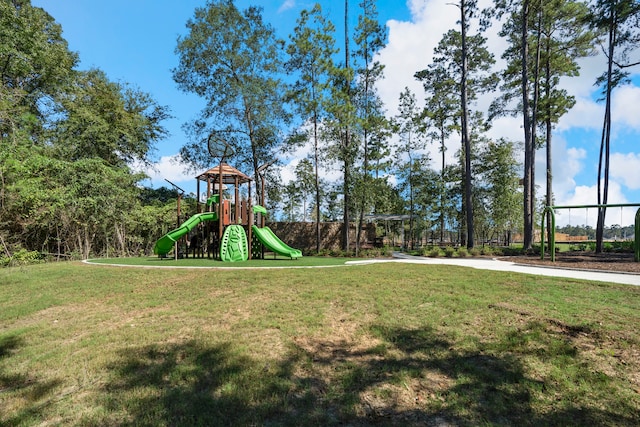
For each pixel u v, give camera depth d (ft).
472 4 59.00
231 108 68.74
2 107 31.55
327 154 61.11
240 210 47.19
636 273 26.96
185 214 72.54
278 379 10.66
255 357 12.37
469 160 60.03
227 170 49.24
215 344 13.52
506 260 41.70
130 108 77.41
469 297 19.27
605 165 54.24
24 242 46.32
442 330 14.78
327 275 27.02
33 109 58.59
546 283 22.48
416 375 10.94
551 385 10.11
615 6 47.44
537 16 60.29
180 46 64.49
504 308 16.94
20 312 19.61
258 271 29.50
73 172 50.42
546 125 68.18
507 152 90.89
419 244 98.53
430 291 21.06
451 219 97.91
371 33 64.18
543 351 12.16
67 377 11.16
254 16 67.05
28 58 49.24
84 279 27.91
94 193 52.70
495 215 95.50
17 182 30.89
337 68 60.59
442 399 9.54
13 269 31.14
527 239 57.16
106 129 64.69
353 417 8.67
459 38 75.41
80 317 18.40
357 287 22.56
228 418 8.57
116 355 12.75
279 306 18.72
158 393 9.88
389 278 25.35
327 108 58.49
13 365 12.37
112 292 23.53
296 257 44.93
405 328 15.17
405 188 91.61
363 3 63.52
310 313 17.47
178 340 14.33
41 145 54.24
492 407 9.07
